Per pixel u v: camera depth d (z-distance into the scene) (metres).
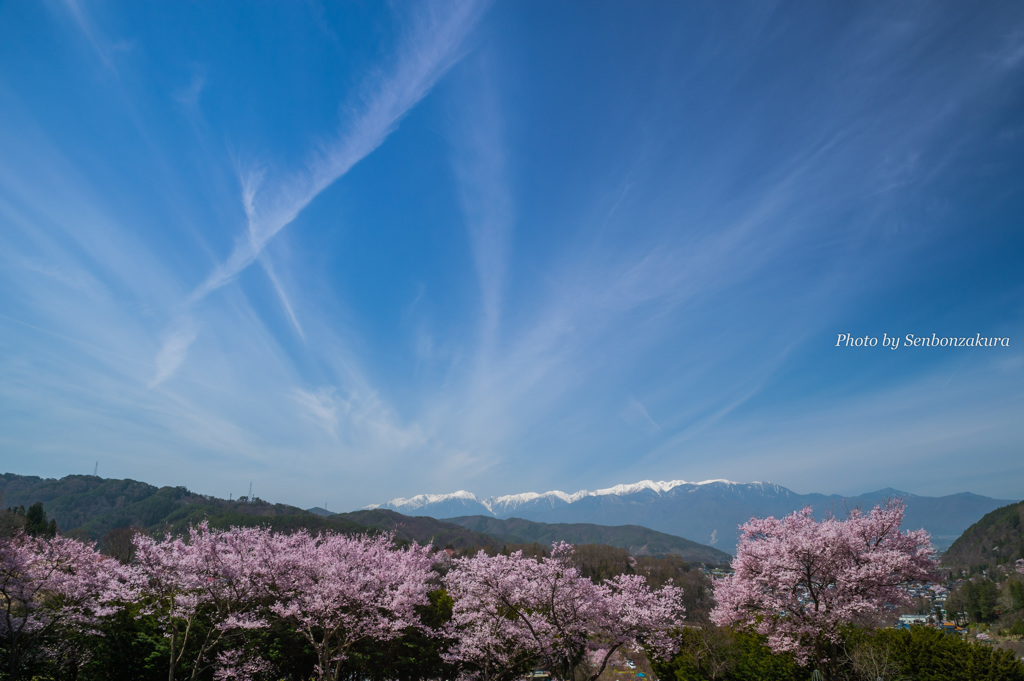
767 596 22.08
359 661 23.56
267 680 22.48
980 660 19.00
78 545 21.64
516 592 20.64
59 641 20.48
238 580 20.64
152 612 20.83
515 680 24.03
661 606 21.78
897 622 22.62
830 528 21.58
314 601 20.84
